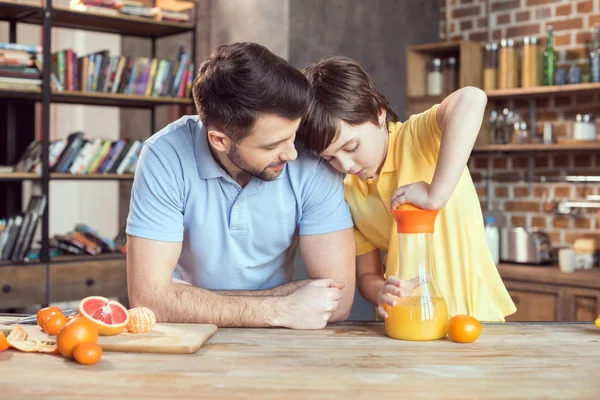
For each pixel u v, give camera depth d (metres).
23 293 3.78
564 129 3.99
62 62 4.04
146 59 4.32
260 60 1.44
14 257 3.83
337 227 1.73
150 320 1.47
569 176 3.96
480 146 4.02
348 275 1.74
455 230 1.77
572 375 1.20
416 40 4.64
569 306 3.43
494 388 1.14
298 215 1.73
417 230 1.47
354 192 1.83
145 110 5.23
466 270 1.76
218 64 1.46
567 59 4.00
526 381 1.17
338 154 1.61
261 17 4.22
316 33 4.20
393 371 1.23
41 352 1.37
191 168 1.66
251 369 1.24
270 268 1.81
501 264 3.77
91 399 1.09
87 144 4.13
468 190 1.79
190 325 1.53
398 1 4.54
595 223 3.88
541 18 4.11
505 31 4.29
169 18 4.34
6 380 1.19
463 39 4.52
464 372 1.22
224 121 1.46
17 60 3.83
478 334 1.43
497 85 4.02
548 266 3.73
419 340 1.44
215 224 1.71
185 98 4.45
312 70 1.61
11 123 4.35
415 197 1.49
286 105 1.43
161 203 1.65
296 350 1.37
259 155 1.50
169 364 1.28
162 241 1.65
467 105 1.54
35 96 3.95
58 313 1.48
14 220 3.85
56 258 3.93
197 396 1.10
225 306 1.59
